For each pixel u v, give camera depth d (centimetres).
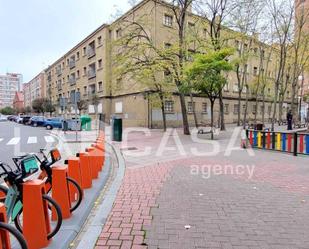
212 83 1592
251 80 3953
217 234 395
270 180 697
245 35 2189
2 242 286
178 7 2016
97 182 664
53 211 425
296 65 2883
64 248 354
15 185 373
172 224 428
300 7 2503
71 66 5300
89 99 4022
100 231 404
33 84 10231
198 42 2045
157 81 2094
